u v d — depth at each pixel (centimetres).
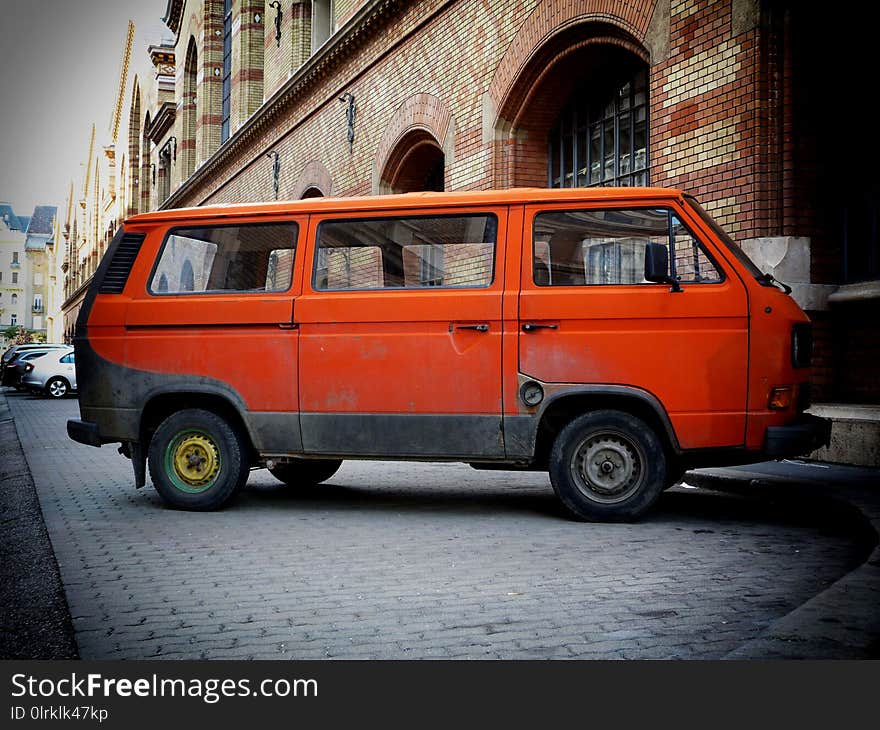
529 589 439
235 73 2908
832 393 881
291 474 810
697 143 938
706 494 754
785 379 581
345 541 562
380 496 756
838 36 872
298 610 407
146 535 586
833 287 873
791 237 854
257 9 2777
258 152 2448
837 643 328
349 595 432
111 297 698
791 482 704
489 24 1301
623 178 1155
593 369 598
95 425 692
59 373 2816
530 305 609
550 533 579
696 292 589
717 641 356
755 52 862
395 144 1600
